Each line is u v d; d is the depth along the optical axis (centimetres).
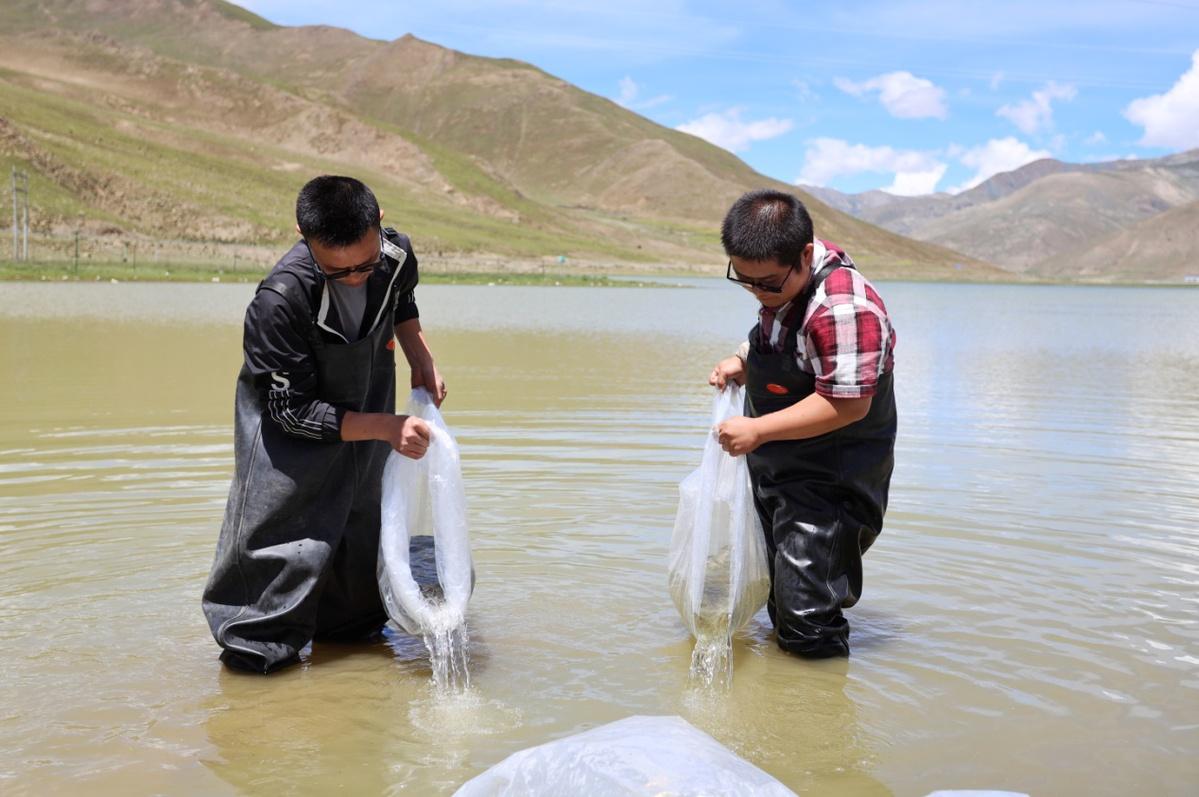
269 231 8012
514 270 7438
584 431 834
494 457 729
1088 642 410
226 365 1231
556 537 545
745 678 380
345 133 14150
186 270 4575
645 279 6962
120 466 678
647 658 397
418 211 11256
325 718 344
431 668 391
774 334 403
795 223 377
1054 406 1028
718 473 416
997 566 502
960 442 816
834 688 371
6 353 1312
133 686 366
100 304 2328
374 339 402
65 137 8831
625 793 235
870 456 405
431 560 419
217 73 15650
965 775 308
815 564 400
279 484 390
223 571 396
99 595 449
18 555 496
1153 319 3130
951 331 2286
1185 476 695
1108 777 307
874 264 16962
